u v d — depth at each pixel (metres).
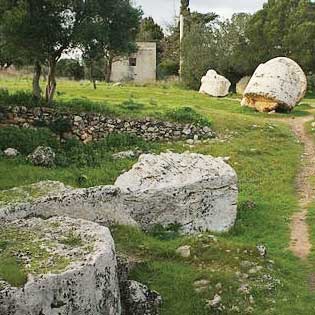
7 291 7.51
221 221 14.39
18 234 9.45
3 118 22.14
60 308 7.77
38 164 18.95
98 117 22.58
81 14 22.61
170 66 62.88
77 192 11.95
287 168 20.03
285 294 10.40
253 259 11.22
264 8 49.94
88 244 8.91
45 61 24.00
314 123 26.55
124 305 9.29
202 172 14.45
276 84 29.81
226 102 33.34
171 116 23.64
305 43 47.75
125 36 24.34
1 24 21.70
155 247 11.51
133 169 14.47
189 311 9.58
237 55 48.69
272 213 15.52
